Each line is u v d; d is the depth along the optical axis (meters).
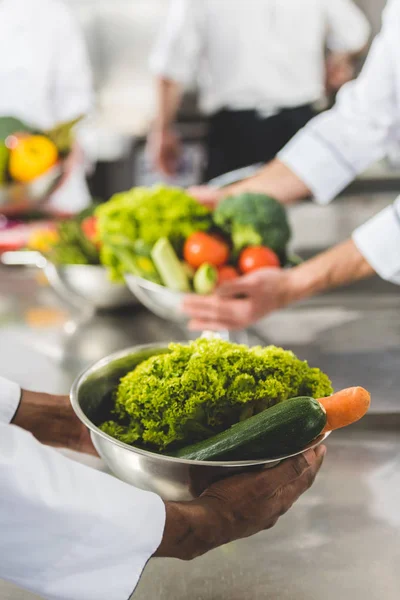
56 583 0.53
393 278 1.09
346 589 0.60
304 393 0.64
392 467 0.78
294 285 1.06
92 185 3.20
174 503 0.55
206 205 1.30
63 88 2.66
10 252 1.51
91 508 0.52
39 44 2.58
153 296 1.06
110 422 0.63
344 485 0.75
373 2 3.04
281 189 1.42
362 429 0.85
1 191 1.66
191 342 0.66
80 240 1.18
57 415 0.73
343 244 1.10
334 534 0.67
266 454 0.55
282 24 2.39
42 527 0.51
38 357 1.05
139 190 1.14
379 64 1.33
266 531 0.68
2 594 0.61
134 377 0.63
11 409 0.71
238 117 2.52
